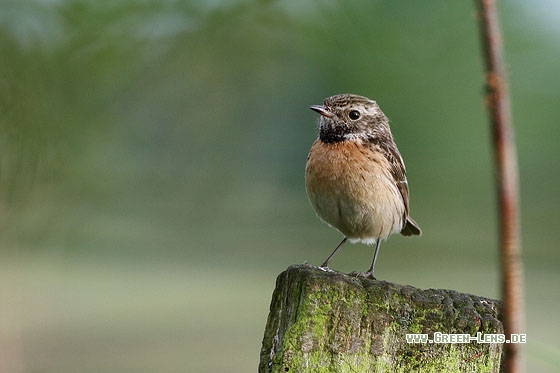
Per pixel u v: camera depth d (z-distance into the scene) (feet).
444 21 22.40
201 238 113.50
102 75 22.20
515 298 12.73
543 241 108.68
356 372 23.73
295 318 24.49
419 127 58.90
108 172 24.34
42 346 70.13
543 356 14.90
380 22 22.48
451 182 74.84
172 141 41.11
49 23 21.58
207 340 76.23
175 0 21.91
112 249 108.27
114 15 21.74
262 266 108.27
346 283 24.30
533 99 46.68
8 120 21.83
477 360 24.30
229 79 25.55
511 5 24.44
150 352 70.49
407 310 24.31
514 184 12.64
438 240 110.01
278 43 23.24
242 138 59.21
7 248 24.80
